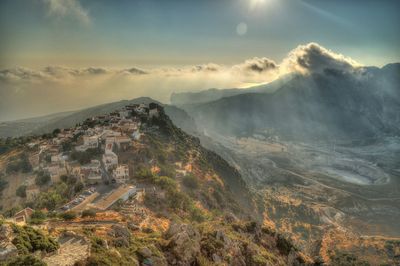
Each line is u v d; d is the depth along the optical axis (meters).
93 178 147.62
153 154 187.00
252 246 87.69
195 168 199.62
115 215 99.56
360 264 153.50
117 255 53.94
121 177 150.25
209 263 67.75
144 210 113.69
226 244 78.25
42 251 50.56
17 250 47.28
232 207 178.75
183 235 67.88
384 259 174.25
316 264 110.81
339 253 169.12
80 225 81.62
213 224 105.06
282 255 105.00
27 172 181.25
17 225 54.69
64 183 150.75
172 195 137.25
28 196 153.25
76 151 185.12
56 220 90.06
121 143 188.00
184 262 63.28
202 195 166.50
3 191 167.38
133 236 70.19
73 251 52.34
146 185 144.75
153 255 59.56
